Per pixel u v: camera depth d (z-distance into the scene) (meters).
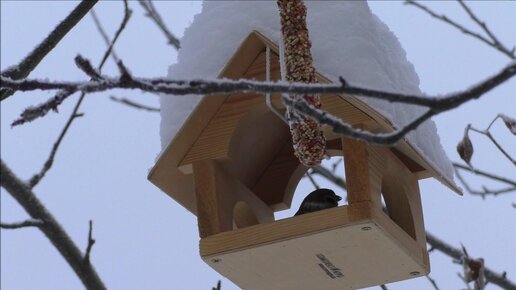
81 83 2.44
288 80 3.53
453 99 2.36
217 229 4.29
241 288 4.59
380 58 4.23
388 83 4.16
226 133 4.37
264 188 4.97
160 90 2.41
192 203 4.66
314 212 4.11
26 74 4.22
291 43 3.56
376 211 4.09
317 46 4.20
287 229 4.12
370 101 4.12
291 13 3.59
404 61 4.55
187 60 4.45
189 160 4.39
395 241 4.20
